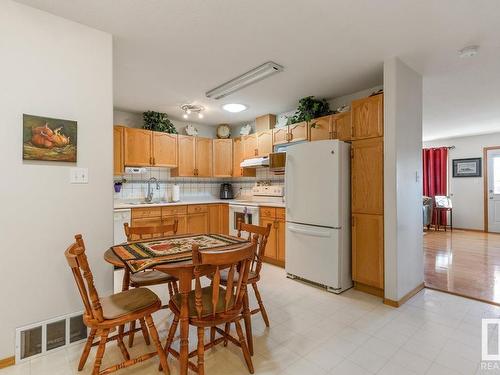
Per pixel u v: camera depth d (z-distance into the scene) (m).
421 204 3.01
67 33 1.93
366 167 2.80
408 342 1.95
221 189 5.39
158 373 1.64
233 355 1.80
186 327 1.46
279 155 3.88
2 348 1.68
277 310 2.46
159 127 4.32
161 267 1.42
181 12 1.88
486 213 6.20
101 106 2.06
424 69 2.81
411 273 2.79
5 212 1.70
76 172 1.95
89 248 2.00
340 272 2.84
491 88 3.33
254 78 3.01
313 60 2.62
